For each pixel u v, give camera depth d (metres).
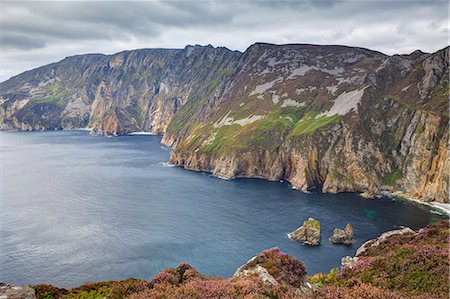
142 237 98.88
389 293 19.50
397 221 112.62
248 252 89.19
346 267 28.44
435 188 140.25
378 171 166.75
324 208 127.62
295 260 28.17
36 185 163.38
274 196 145.50
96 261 84.00
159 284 21.47
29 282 74.44
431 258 23.70
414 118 172.38
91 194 146.50
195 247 92.19
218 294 19.25
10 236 99.25
